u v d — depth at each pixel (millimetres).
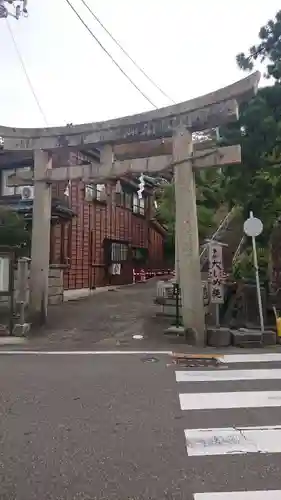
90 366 7285
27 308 11961
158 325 11188
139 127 10289
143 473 3453
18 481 3334
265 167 11336
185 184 9734
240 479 3354
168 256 34781
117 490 3193
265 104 10633
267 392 5699
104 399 5406
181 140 9797
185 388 5906
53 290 15789
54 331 10789
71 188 19938
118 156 11477
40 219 11414
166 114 9938
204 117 9508
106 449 3912
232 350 8734
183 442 4062
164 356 8109
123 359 7863
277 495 3121
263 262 12984
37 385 6078
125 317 12383
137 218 28734
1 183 18578
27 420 4664
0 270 10500
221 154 9352
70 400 5371
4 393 5695
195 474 3436
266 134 10547
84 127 10883
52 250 18141
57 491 3180
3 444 4031
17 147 11602
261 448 3936
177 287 10836
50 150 11438
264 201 11758
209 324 11070
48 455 3789
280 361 7656
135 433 4285
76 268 20234
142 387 5957
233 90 9008
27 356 8188
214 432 4309
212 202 18750
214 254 9859
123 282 25484
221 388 5902
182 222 9727
